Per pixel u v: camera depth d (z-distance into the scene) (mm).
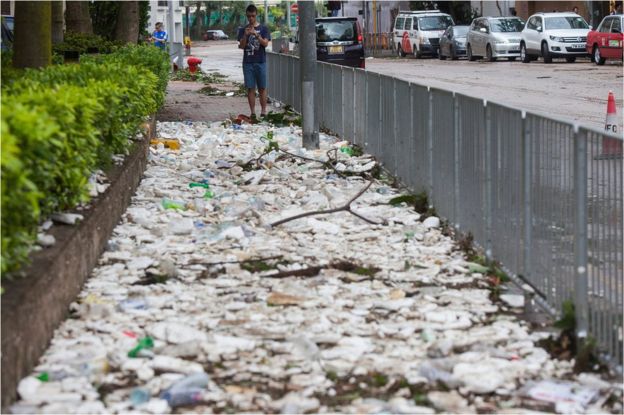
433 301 10883
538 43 61438
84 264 11430
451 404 7996
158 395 8266
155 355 9133
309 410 7977
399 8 112875
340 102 25641
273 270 12305
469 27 71688
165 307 10734
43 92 12188
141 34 63344
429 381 8492
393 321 10227
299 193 17766
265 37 30969
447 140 14625
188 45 95375
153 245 13539
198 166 21125
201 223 15023
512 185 11453
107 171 15055
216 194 17625
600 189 9031
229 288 11508
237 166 20844
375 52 90750
